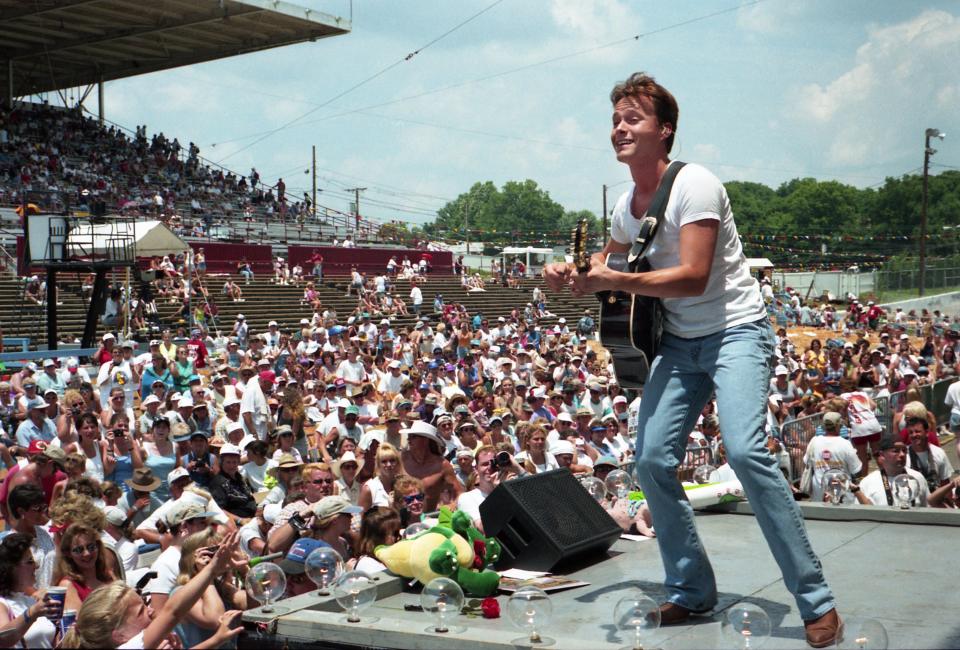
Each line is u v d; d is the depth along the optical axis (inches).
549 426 542.3
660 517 146.6
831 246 4168.3
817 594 131.0
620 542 206.5
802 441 526.3
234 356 903.7
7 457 429.7
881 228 4601.4
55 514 221.1
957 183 4554.6
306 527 267.7
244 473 425.4
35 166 1684.3
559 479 195.3
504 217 7081.7
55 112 2017.7
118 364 665.6
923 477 303.6
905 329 1786.4
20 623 201.3
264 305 1423.5
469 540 174.6
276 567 170.1
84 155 1875.0
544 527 178.5
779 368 713.0
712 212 134.7
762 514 133.9
